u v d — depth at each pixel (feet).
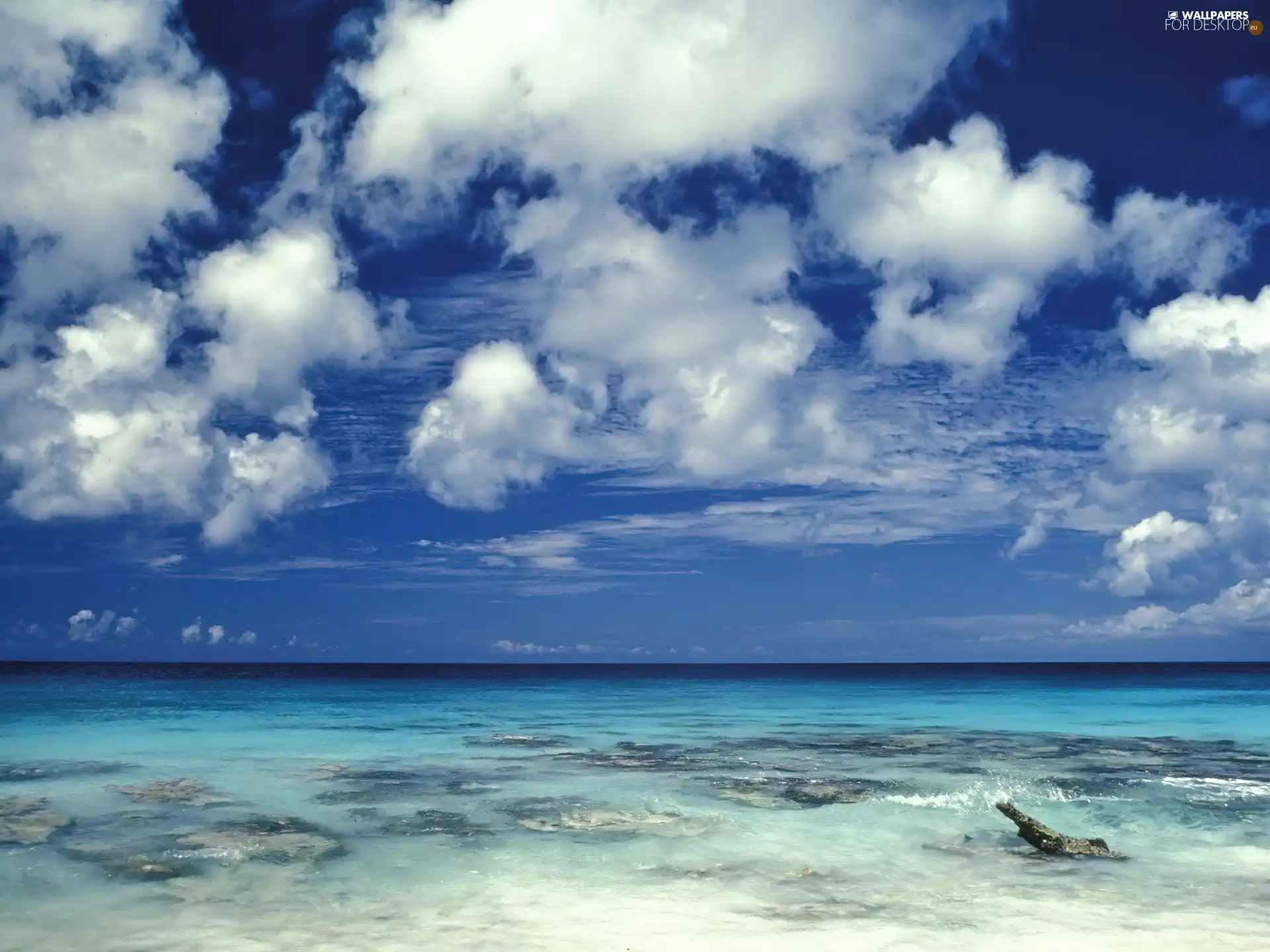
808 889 37.63
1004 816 51.34
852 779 64.13
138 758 75.72
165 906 35.22
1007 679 325.01
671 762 74.18
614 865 41.39
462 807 54.03
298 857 42.32
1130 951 30.37
